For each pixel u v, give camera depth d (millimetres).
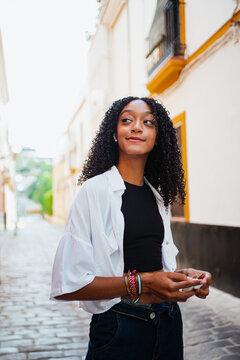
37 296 5105
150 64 6836
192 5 5492
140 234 1224
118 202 1228
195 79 5527
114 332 1159
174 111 6289
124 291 1111
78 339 3381
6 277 6582
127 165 1335
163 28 6141
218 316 3898
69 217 1205
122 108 1340
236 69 4504
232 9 4492
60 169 27484
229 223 4719
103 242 1145
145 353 1184
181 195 1523
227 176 4754
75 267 1105
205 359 2840
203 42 5211
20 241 13875
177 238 6215
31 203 55625
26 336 3457
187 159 5844
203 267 5359
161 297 1114
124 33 9086
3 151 20875
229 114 4684
